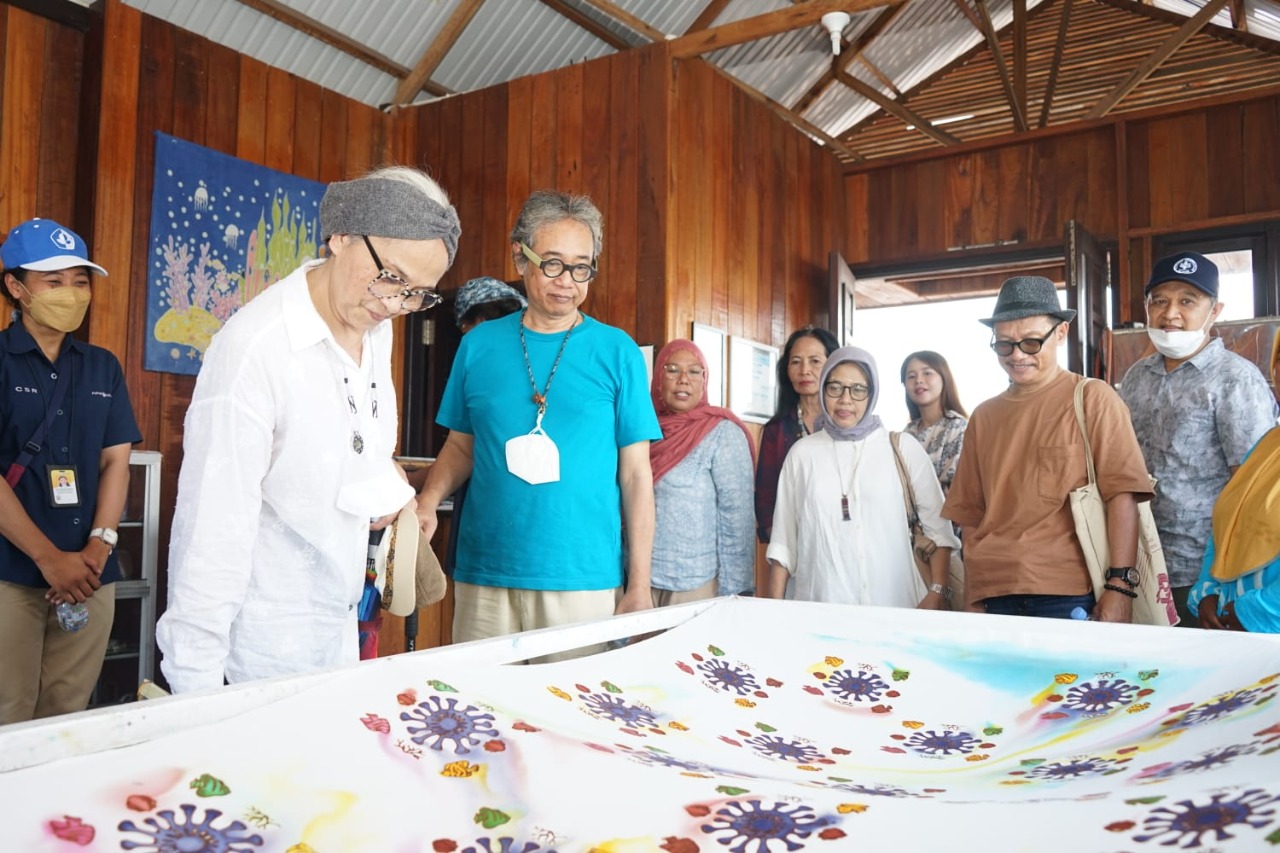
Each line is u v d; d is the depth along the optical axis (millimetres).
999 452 2299
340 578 1372
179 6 4145
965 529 2439
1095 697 1224
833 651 1414
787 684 1325
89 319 3809
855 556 2512
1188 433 2498
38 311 2389
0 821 630
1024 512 2207
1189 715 1101
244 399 1230
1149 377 2650
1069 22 6727
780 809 796
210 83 4266
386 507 1386
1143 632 1332
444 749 864
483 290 2828
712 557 2654
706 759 1008
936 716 1233
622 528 2316
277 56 4594
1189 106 5414
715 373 4777
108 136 3877
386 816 756
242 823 703
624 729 1061
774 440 3266
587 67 4680
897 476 2572
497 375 2057
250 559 1236
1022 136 5816
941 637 1416
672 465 2646
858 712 1253
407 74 5035
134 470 3596
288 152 4594
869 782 992
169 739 754
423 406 5039
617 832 766
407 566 1505
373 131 5020
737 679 1324
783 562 2660
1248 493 1890
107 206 3863
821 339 3234
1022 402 2305
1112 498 2123
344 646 1419
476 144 4992
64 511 2420
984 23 6012
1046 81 6855
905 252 6176
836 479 2574
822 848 733
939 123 7281
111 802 678
